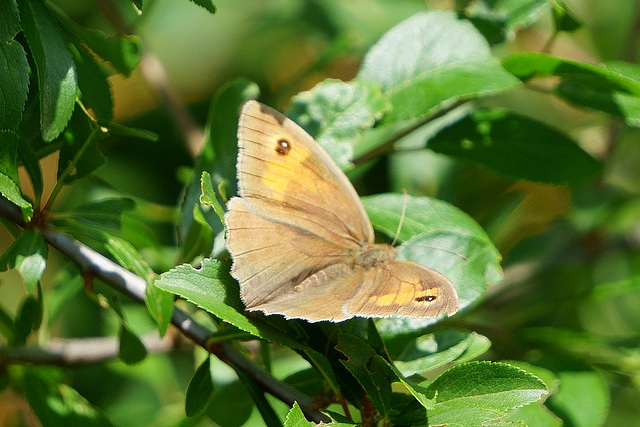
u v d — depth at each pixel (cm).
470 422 76
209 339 77
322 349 78
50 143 78
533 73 80
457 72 80
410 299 78
